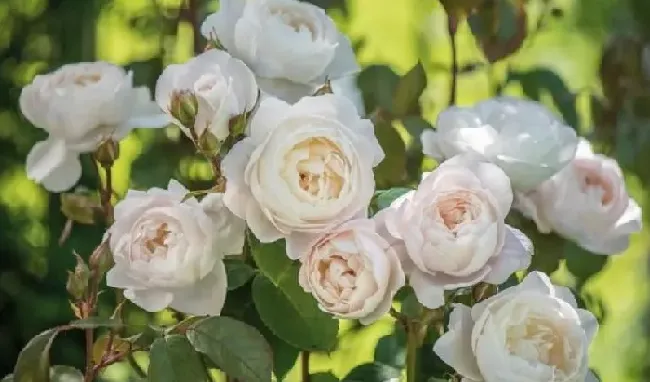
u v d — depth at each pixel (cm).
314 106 82
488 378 81
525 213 93
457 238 80
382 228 82
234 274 88
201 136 84
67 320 151
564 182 93
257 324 92
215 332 85
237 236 85
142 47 143
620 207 94
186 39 128
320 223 81
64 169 92
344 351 111
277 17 89
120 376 121
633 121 131
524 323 82
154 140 115
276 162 80
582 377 82
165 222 83
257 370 85
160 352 84
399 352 98
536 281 84
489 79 120
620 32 149
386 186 97
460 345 83
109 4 147
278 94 90
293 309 86
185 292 84
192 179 108
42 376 85
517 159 89
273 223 81
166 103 86
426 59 151
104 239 86
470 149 89
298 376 105
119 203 84
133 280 83
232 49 90
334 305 80
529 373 80
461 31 141
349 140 81
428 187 82
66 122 90
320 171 80
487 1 111
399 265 80
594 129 130
